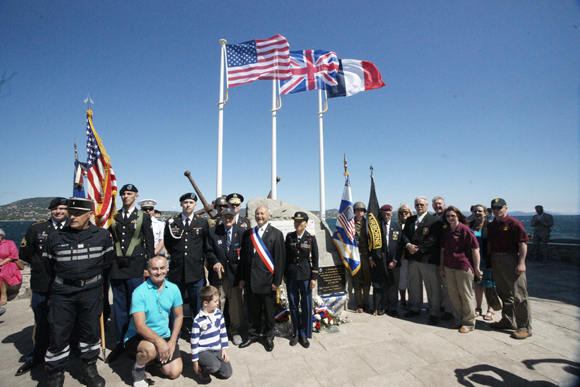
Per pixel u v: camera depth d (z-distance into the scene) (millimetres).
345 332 4953
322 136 9039
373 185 6410
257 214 4562
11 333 5203
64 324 3387
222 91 7887
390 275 5762
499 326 5027
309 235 4684
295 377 3602
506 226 4895
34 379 3689
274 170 8336
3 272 6684
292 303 4617
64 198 4348
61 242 3438
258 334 4660
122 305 4402
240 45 8125
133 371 3406
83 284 3438
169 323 3832
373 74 9414
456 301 5082
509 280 4840
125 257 4379
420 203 5621
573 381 3428
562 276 8820
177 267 4609
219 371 3559
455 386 3369
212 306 3646
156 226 5457
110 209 4766
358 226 6027
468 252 5055
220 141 7672
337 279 5867
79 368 3986
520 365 3818
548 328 5020
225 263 4680
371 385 3416
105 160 4887
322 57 8805
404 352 4211
